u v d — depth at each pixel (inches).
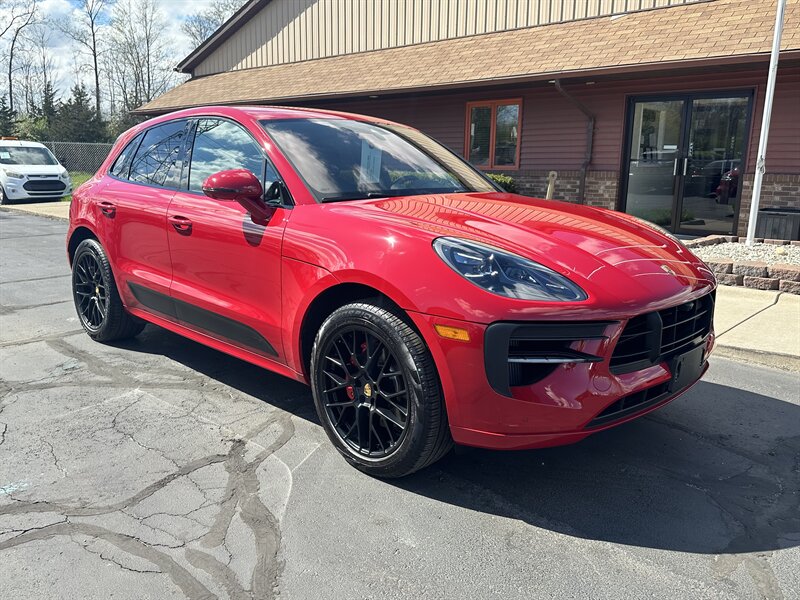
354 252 111.3
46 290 270.2
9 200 711.1
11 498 106.0
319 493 109.2
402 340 104.4
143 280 162.7
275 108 154.3
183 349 185.8
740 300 242.7
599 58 415.8
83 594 83.5
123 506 104.2
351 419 118.9
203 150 153.3
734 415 144.9
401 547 94.9
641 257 113.5
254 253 129.5
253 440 128.3
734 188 399.2
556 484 113.8
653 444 129.9
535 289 97.9
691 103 411.2
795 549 95.0
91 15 2060.8
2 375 163.6
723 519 103.2
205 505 104.7
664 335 108.4
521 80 434.9
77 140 1421.0
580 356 97.3
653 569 90.3
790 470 119.9
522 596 84.4
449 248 104.0
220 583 86.1
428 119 557.6
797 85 365.4
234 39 776.3
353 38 649.6
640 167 441.7
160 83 2150.6
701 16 410.9
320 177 132.2
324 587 85.8
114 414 139.9
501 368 96.7
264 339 131.6
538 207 134.5
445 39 573.3
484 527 100.3
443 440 106.6
